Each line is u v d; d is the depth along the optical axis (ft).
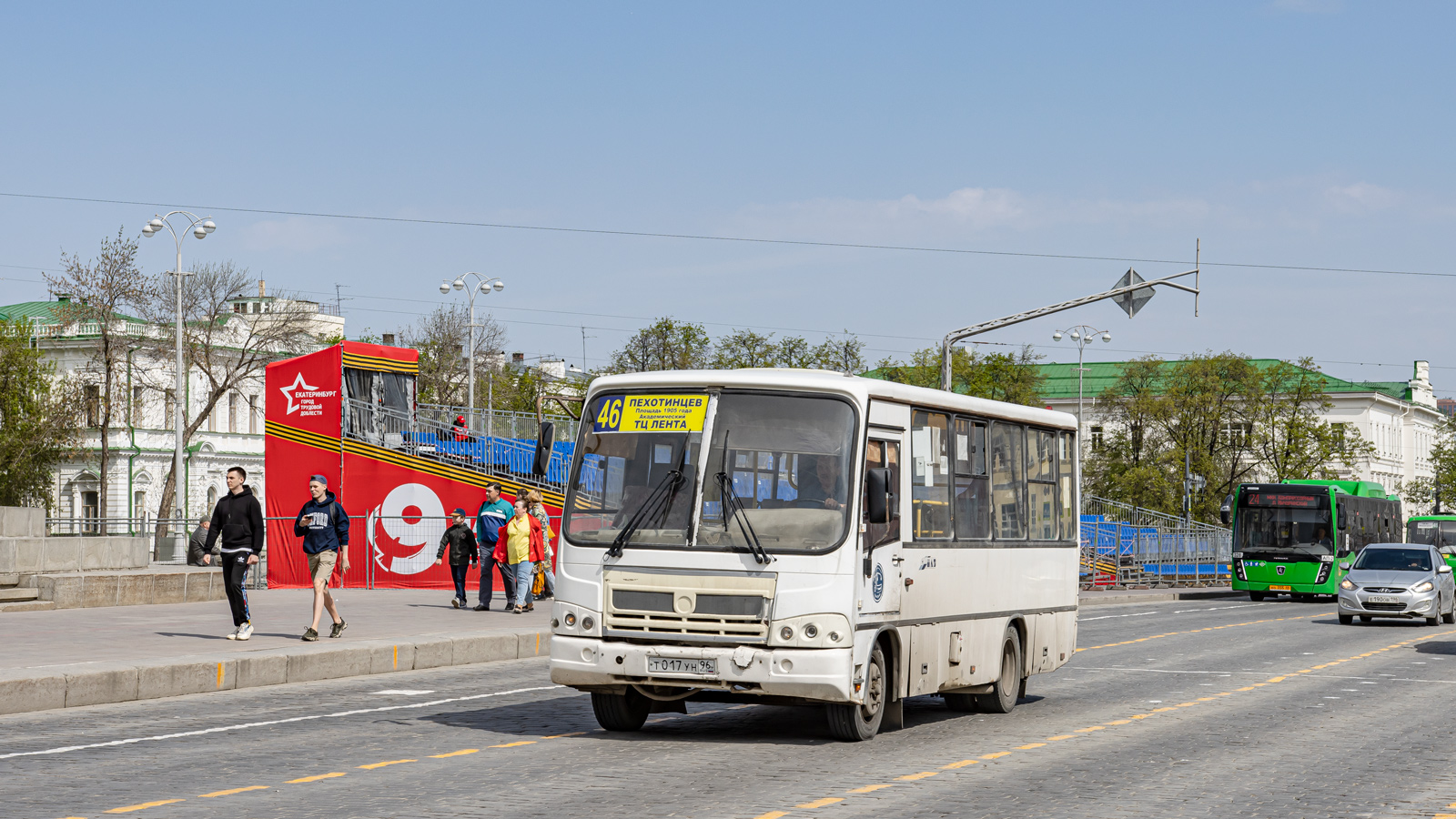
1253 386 268.82
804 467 38.63
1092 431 393.50
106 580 84.79
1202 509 266.77
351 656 58.70
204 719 43.98
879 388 40.19
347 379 114.01
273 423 108.78
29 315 294.05
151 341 220.02
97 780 32.48
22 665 49.93
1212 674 63.77
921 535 42.52
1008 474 49.67
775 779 33.35
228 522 61.52
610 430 40.16
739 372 40.04
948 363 119.65
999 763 36.68
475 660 65.31
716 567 38.11
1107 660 71.67
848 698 37.78
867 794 31.50
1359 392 394.52
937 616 43.47
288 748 37.78
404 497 108.47
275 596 95.71
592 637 38.93
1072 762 37.09
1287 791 32.99
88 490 257.14
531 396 244.01
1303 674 63.93
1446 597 107.86
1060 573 54.08
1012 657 49.42
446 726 42.73
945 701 51.67
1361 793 32.86
